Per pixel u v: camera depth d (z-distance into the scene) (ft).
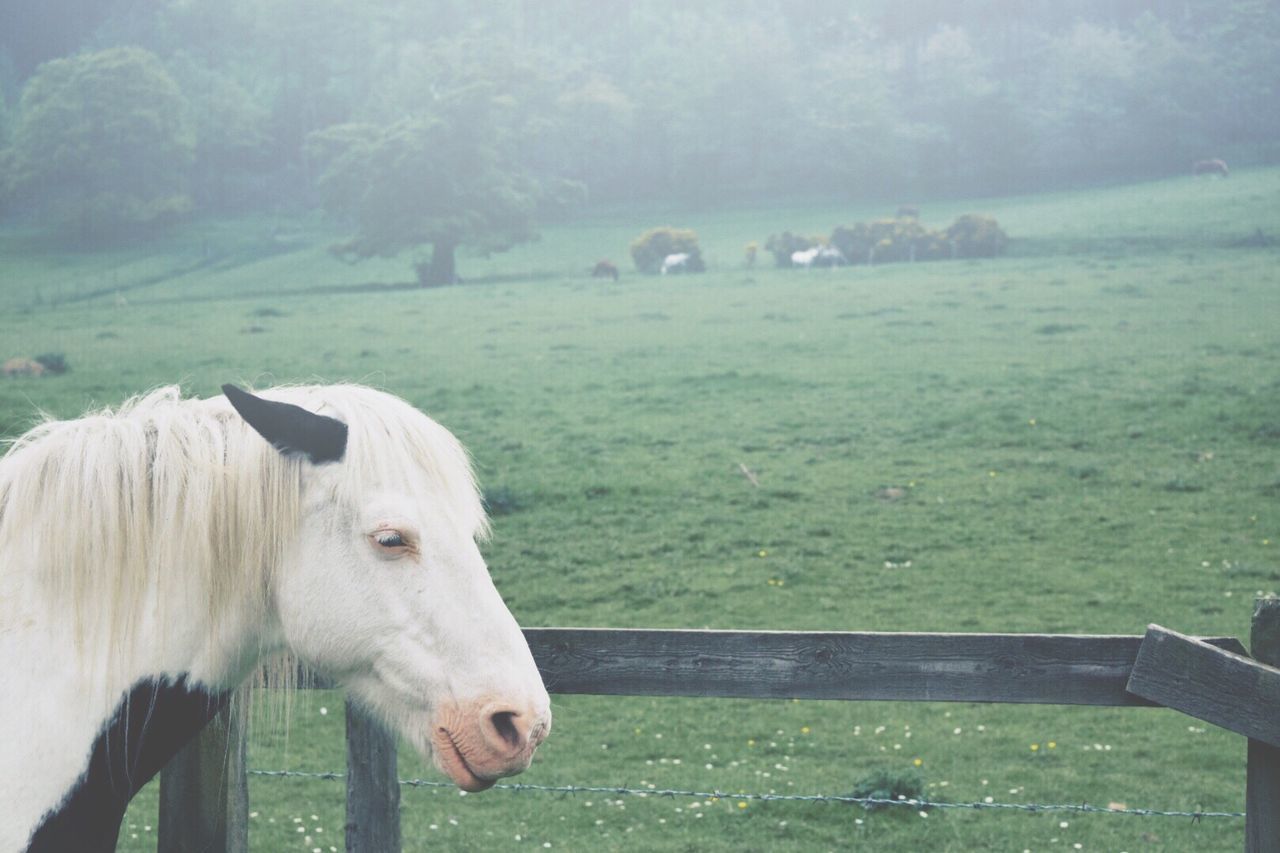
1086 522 58.13
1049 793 31.09
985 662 11.73
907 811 29.78
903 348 108.88
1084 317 121.80
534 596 50.44
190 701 9.25
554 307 160.86
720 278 196.24
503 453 75.15
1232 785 31.50
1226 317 116.98
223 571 9.16
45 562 8.84
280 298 203.00
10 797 8.32
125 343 134.21
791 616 47.19
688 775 33.06
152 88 349.61
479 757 8.79
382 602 9.05
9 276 271.90
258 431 8.88
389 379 103.14
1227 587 48.39
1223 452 68.90
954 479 66.44
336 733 36.22
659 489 66.64
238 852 12.53
